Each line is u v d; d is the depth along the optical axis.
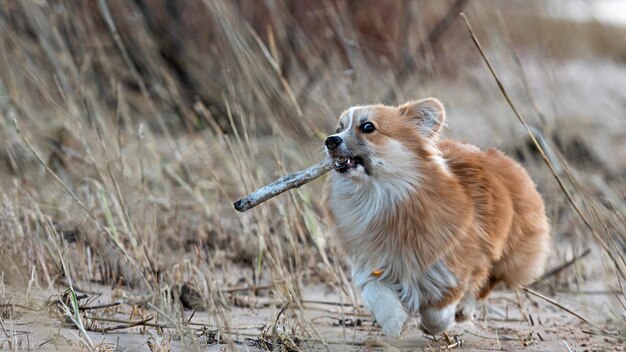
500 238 9.15
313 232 10.47
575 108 19.19
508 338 9.23
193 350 7.63
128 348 7.88
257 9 16.38
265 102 12.44
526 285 10.93
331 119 13.48
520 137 15.70
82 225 10.68
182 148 14.99
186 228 12.16
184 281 10.09
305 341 8.48
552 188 13.80
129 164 13.43
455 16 16.91
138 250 10.08
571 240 12.94
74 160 13.70
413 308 8.82
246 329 9.01
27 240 10.09
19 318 8.46
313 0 17.17
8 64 13.99
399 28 17.55
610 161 16.28
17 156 12.63
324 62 17.02
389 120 8.95
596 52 23.48
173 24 16.89
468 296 9.27
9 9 15.08
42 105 14.39
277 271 10.11
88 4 16.25
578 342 9.08
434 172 8.82
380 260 8.84
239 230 12.30
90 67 15.26
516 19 18.08
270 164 13.48
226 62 15.12
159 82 16.02
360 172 8.77
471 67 17.36
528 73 18.88
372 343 8.45
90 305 9.34
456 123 16.03
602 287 11.39
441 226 8.66
